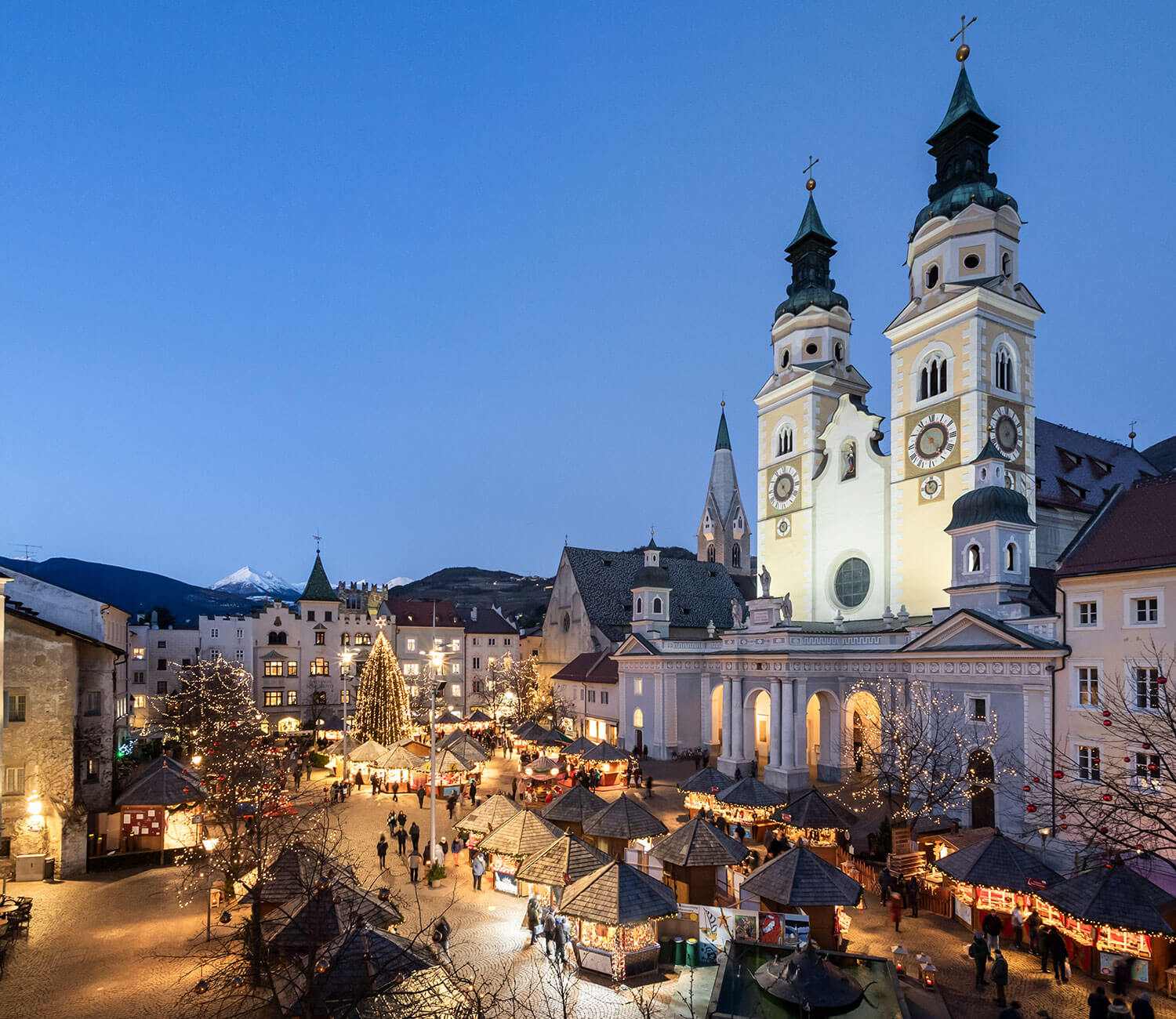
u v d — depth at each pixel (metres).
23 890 36.44
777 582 74.31
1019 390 59.41
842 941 28.91
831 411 72.62
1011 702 41.84
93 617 54.47
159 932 30.83
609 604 100.81
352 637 101.38
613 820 37.91
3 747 38.91
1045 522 60.88
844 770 57.75
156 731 82.44
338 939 22.20
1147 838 31.62
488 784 60.44
